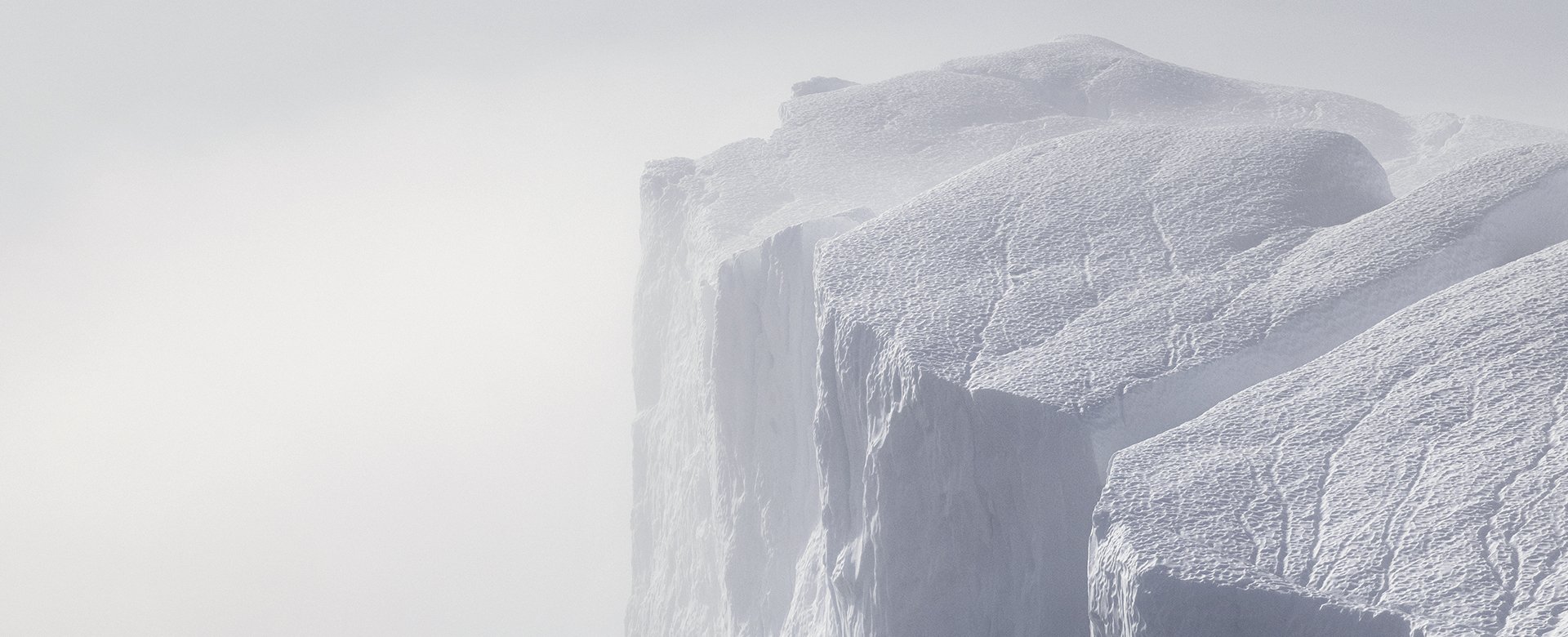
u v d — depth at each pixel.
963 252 15.02
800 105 32.53
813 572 20.39
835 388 15.29
